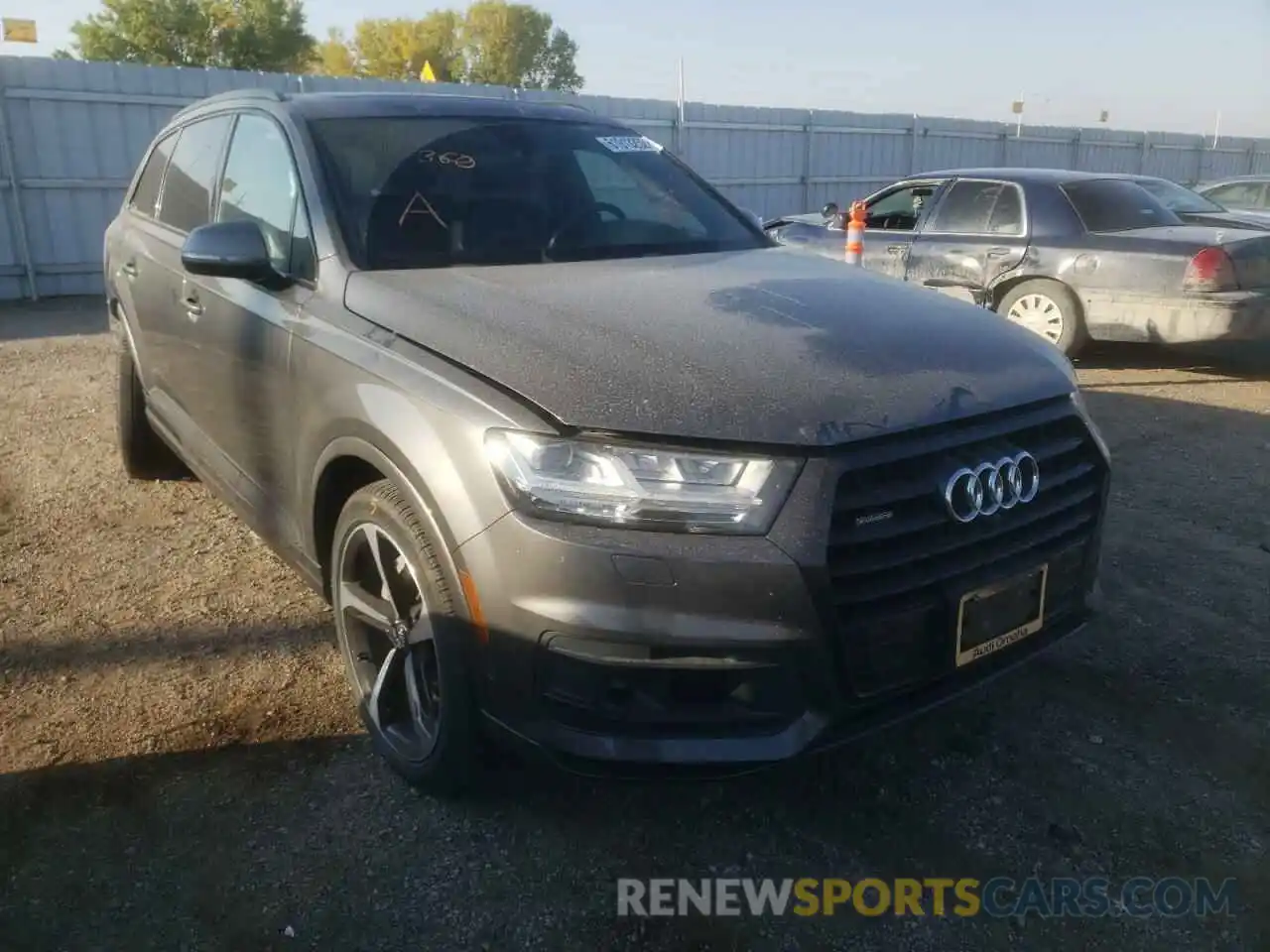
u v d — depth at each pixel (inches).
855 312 111.9
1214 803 111.3
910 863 102.2
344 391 108.5
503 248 131.2
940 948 92.0
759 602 86.7
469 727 99.4
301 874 99.3
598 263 131.0
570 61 2652.6
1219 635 147.3
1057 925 94.7
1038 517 102.6
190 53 1628.9
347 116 140.6
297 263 128.8
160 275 165.5
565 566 87.7
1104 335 309.6
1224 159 1040.2
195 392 155.6
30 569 164.7
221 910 94.7
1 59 469.7
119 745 118.3
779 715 90.3
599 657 88.0
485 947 91.2
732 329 103.9
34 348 353.7
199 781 112.2
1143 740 122.4
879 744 121.0
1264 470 222.1
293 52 1699.1
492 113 153.2
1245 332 291.7
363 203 128.2
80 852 101.7
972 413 96.7
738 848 103.9
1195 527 188.4
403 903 95.8
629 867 100.9
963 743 121.3
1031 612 104.0
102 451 227.1
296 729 121.6
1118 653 142.2
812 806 110.2
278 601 153.6
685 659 87.8
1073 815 109.1
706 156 681.6
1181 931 94.0
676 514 87.4
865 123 762.8
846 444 89.4
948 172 354.3
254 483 138.8
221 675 132.9
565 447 89.4
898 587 92.3
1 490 201.8
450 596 96.1
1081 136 913.5
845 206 765.9
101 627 145.5
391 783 112.3
